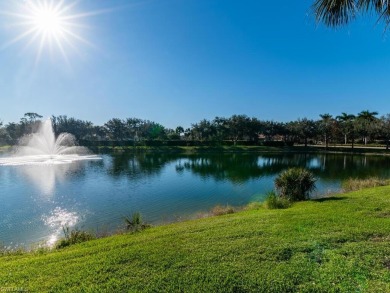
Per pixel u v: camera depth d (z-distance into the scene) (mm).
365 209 8203
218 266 4488
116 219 12914
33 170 31078
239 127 71812
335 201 9867
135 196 18016
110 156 52188
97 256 5188
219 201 16391
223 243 5539
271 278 4047
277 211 8805
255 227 6617
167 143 70375
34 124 72375
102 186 21672
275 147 64750
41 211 14453
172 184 22531
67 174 28375
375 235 5793
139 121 83438
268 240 5605
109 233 9477
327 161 39781
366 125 55531
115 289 3910
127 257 5012
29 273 4586
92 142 71438
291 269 4305
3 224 12273
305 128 64812
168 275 4242
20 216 13547
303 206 9445
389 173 26234
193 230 6684
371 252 4867
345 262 4488
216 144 69688
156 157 50500
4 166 34625
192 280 4074
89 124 81062
